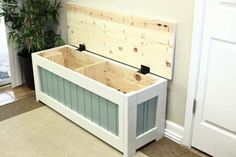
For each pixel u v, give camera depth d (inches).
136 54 100.3
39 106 116.6
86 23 114.4
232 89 80.1
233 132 83.4
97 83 90.0
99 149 92.6
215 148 88.4
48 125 104.4
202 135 90.4
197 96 88.2
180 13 86.0
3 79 135.3
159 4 90.2
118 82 107.4
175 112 96.1
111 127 92.0
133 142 89.0
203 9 80.1
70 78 99.4
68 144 94.8
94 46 115.2
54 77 108.0
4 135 99.2
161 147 94.2
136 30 97.3
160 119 95.9
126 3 99.2
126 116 84.2
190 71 87.4
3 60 137.9
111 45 108.1
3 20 126.2
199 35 82.7
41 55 116.0
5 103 119.1
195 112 89.9
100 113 94.0
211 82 84.1
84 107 99.3
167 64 92.2
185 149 93.3
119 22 101.8
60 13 126.3
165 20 89.0
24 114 111.0
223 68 80.6
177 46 89.6
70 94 103.3
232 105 81.2
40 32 124.8
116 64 105.7
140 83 100.0
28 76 128.6
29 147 93.6
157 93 91.0
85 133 100.0
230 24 76.3
